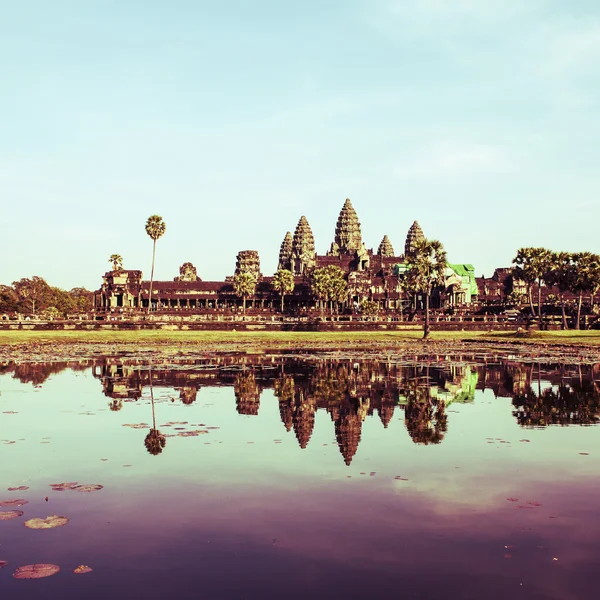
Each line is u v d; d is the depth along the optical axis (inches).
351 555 479.8
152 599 413.1
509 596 414.9
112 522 550.3
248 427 964.6
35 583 435.8
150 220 6146.7
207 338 3686.0
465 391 1381.6
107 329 4606.3
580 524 539.8
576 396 1305.4
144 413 1093.8
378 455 783.7
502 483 660.1
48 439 877.2
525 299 7273.6
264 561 470.3
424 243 4146.2
